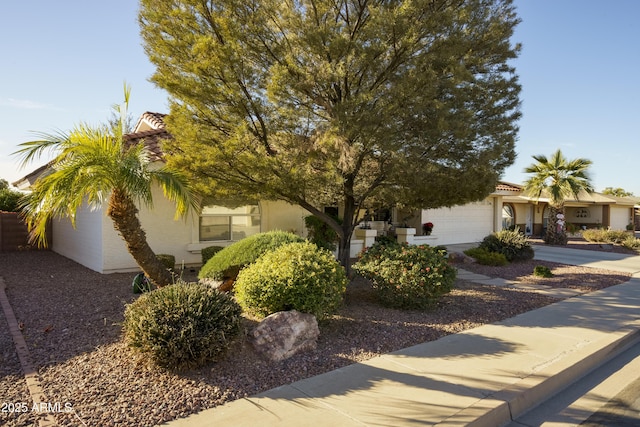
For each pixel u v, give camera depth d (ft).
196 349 15.55
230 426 12.17
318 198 32.76
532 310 27.14
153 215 37.42
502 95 31.81
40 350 17.66
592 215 116.37
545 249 67.62
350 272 33.50
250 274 20.72
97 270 37.60
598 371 18.30
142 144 24.90
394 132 26.08
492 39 30.53
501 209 79.92
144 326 15.57
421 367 16.97
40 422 12.01
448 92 27.32
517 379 15.87
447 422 12.59
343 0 28.19
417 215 64.64
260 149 27.17
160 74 26.78
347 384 15.24
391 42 26.89
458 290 32.60
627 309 27.78
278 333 17.76
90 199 24.54
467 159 28.91
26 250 56.39
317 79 26.58
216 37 26.48
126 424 12.12
